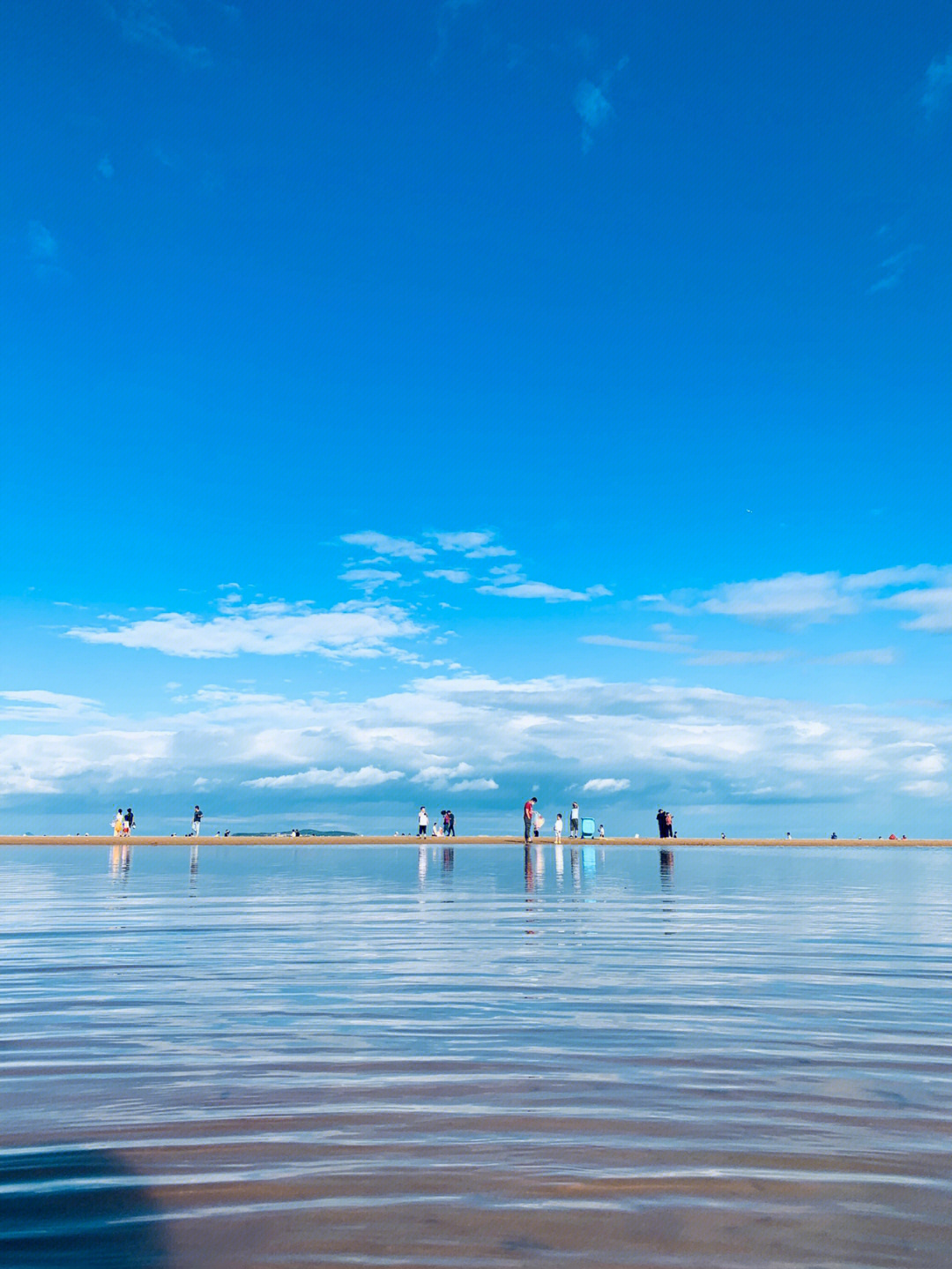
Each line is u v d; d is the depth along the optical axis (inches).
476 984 219.9
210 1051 155.9
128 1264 80.8
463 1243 84.8
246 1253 82.7
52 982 222.4
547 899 480.1
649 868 850.1
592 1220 89.7
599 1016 184.2
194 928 337.7
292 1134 114.3
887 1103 127.7
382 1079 139.3
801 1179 100.5
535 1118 120.8
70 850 1342.3
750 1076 141.6
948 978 230.8
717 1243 85.0
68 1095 130.6
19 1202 93.9
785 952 278.4
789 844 2048.5
